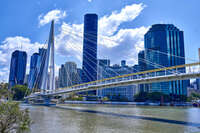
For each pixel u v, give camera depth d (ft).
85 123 117.08
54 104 329.52
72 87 269.85
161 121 129.18
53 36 329.31
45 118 139.95
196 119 143.43
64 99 496.64
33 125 106.42
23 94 528.63
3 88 49.52
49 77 322.96
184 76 139.85
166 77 147.33
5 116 41.70
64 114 171.53
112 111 217.97
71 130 93.97
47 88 321.32
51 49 328.90
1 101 44.39
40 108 244.63
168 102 616.39
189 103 593.83
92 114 175.42
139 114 184.03
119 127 103.09
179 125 111.34
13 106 43.34
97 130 94.43
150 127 103.60
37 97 352.69
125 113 192.03
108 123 117.60
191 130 95.55
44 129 95.50
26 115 45.32
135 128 100.27
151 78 154.81
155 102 599.57
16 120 43.01
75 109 239.09
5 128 40.98
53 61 327.47
